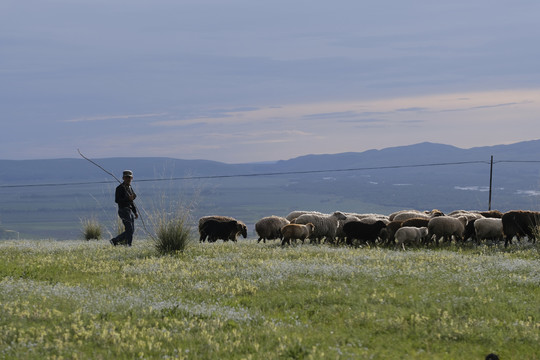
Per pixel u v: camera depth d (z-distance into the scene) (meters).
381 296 12.19
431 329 9.82
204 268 16.27
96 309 10.85
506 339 9.27
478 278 14.27
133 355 8.20
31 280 14.04
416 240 22.59
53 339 8.77
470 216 27.09
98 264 17.06
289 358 8.20
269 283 13.81
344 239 26.20
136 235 24.25
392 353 8.66
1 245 25.23
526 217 22.47
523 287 13.32
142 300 11.77
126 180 22.78
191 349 8.53
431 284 13.49
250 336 9.21
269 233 25.41
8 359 7.81
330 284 13.62
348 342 9.20
